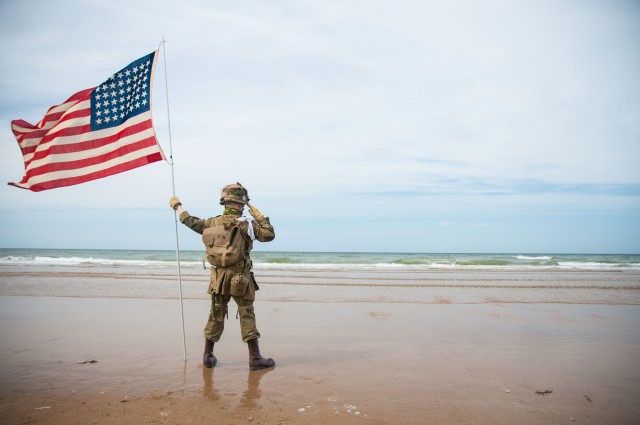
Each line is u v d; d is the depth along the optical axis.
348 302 9.21
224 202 4.31
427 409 3.22
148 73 5.11
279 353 5.01
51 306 8.48
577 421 3.02
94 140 5.06
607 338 5.85
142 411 3.15
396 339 5.77
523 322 7.05
